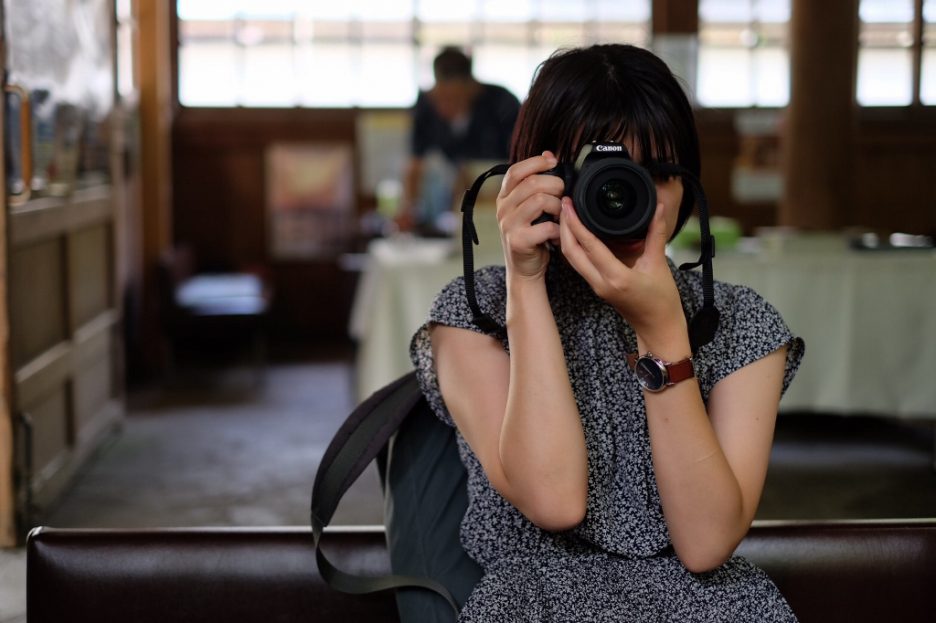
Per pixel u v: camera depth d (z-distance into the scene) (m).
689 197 1.26
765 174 4.87
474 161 5.08
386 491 1.35
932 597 1.48
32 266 3.24
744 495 1.14
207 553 1.45
